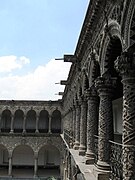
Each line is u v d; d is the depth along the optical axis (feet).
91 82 40.27
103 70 31.86
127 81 22.47
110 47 29.66
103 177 30.22
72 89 76.07
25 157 152.97
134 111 22.25
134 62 21.89
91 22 36.09
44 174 138.21
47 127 155.02
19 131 149.48
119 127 55.52
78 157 47.57
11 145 139.03
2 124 153.38
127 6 22.12
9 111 151.74
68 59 56.24
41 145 140.26
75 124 64.85
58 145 140.56
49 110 145.18
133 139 22.04
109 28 28.27
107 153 31.48
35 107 144.56
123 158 22.39
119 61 22.35
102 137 31.76
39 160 152.66
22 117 155.43
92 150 40.42
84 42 44.11
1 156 152.25
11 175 134.31
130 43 21.91
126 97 22.53
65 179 95.81
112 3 26.55
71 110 79.97
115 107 60.08
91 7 33.22
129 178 21.70
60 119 155.33
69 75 77.61
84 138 50.08
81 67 52.95
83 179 36.45
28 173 140.77
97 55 35.19
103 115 31.96
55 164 152.66
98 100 41.47
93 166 38.19
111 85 31.63
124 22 22.95
